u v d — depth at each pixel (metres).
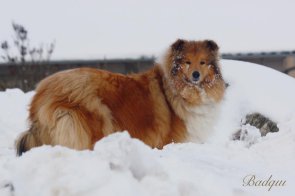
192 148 5.65
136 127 6.67
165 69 7.23
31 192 3.60
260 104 9.38
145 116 6.79
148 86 7.03
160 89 7.15
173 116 7.13
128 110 6.64
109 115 6.43
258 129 8.62
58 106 6.17
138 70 19.20
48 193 3.52
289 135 6.42
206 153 5.49
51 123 6.13
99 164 3.72
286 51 19.27
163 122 6.95
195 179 3.95
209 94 7.32
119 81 6.77
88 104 6.30
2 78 17.89
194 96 7.19
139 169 3.79
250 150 5.89
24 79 16.86
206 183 3.91
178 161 4.43
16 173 3.79
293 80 10.26
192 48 7.28
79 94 6.29
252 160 5.54
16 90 11.17
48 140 6.18
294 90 9.77
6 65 17.50
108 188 3.52
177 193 3.67
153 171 3.79
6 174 4.11
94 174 3.58
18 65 17.09
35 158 3.83
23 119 9.55
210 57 7.36
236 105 9.57
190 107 7.19
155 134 6.86
